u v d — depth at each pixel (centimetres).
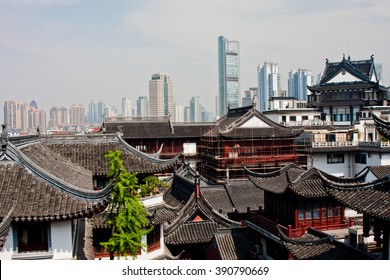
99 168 3161
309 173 3366
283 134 7794
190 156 9050
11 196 2041
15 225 2031
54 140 3344
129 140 8850
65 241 2084
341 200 2139
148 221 2817
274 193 3472
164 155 9012
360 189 2173
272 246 3422
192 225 4000
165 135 8938
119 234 2211
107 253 2972
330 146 7688
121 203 2247
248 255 3606
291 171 3819
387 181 2100
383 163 7144
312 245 2809
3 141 2172
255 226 3612
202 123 9362
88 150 3356
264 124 7925
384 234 2019
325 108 9656
